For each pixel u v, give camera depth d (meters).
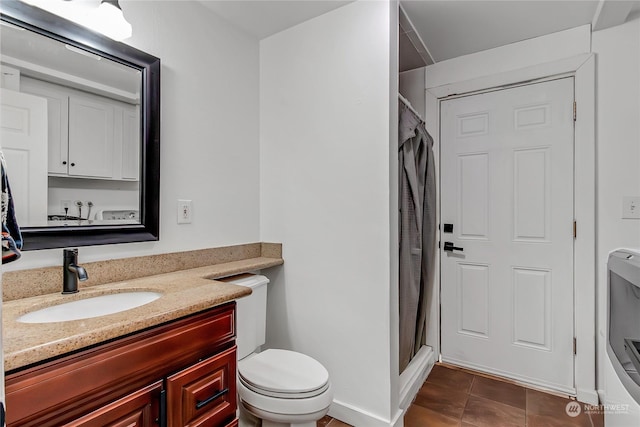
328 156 1.82
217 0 1.71
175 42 1.62
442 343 2.47
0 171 0.48
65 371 0.76
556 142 2.08
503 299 2.25
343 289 1.77
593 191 1.94
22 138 1.14
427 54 2.32
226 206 1.88
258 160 2.08
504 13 1.86
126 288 1.27
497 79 2.23
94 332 0.80
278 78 2.01
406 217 1.99
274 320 2.03
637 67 1.85
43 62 1.19
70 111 1.25
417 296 2.14
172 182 1.61
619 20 1.84
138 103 1.46
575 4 1.77
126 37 1.32
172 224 1.61
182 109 1.65
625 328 1.28
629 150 1.86
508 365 2.23
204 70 1.76
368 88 1.69
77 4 1.24
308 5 1.76
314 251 1.87
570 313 2.04
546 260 2.11
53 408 0.74
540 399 1.98
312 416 1.30
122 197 1.40
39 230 1.17
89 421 0.80
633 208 1.85
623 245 1.87
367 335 1.69
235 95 1.93
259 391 1.32
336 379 1.79
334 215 1.80
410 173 2.00
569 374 2.04
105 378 0.83
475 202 2.35
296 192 1.94
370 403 1.68
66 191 1.25
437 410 1.87
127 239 1.42
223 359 1.12
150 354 0.92
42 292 1.18
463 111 2.39
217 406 1.10
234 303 1.19
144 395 0.90
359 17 1.72
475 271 2.35
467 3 1.77
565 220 2.05
